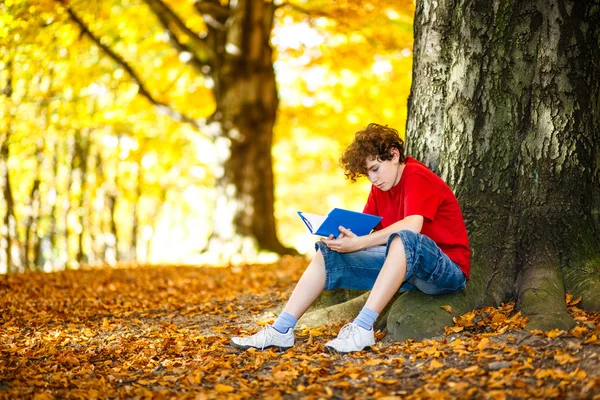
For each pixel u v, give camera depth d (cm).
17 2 998
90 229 1716
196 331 479
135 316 579
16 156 1549
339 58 1373
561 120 444
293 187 2195
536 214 445
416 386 315
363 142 396
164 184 1966
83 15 1205
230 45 1209
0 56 1088
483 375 316
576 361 316
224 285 775
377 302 373
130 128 1617
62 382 356
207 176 2006
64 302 664
